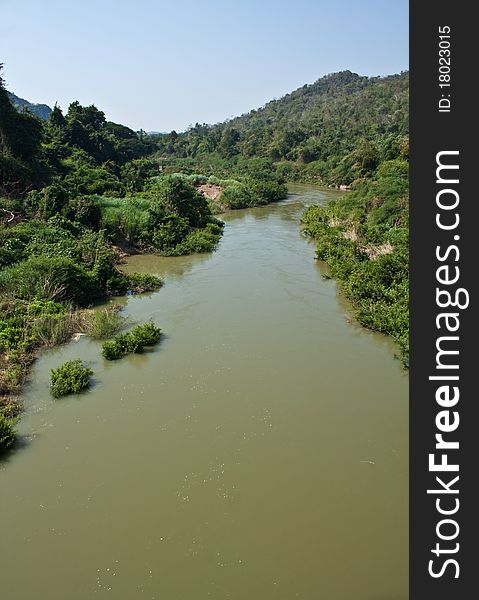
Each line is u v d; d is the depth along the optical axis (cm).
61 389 1353
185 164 9831
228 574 827
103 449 1136
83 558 862
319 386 1388
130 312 1977
